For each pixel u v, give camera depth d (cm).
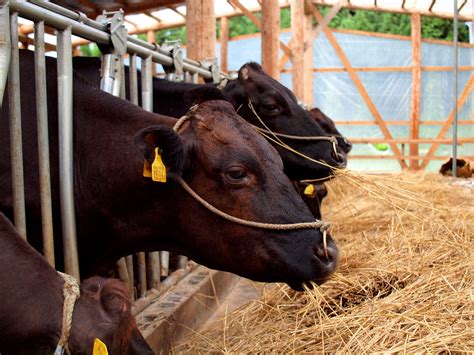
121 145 318
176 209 303
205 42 742
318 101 1995
